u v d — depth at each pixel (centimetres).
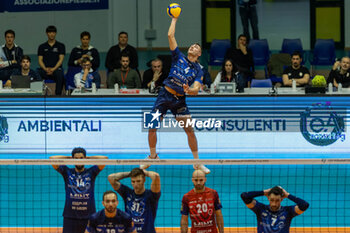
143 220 2138
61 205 2714
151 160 2077
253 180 3002
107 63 3922
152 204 2156
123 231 2033
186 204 2145
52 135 3303
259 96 3262
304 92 3328
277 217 2125
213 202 2148
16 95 3266
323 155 3303
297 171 3131
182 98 2117
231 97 3266
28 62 3538
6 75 3853
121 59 3575
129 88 3597
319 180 3003
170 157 3281
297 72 3650
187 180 3008
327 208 2672
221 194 2825
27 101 3275
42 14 4956
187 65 2067
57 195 2820
